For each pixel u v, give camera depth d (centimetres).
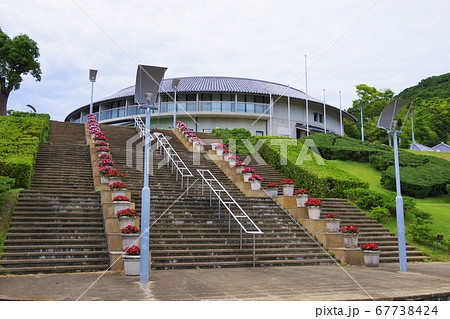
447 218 1666
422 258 1317
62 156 1777
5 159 1401
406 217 1645
